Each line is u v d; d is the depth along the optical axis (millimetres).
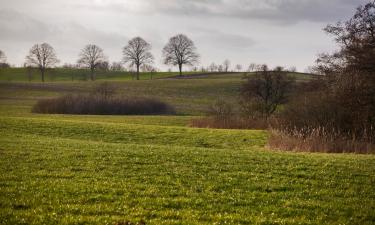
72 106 77938
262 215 13188
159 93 115562
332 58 45656
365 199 15609
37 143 26953
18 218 11922
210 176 18344
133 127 44750
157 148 26781
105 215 12492
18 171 17969
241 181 17641
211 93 117188
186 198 14664
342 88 39781
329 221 12930
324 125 38438
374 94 37719
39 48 160250
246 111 62781
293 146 30953
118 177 17594
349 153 28562
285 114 44406
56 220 11883
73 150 23984
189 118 67062
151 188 15906
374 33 40719
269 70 67438
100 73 188000
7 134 34438
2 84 124812
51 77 174625
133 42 164500
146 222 11953
